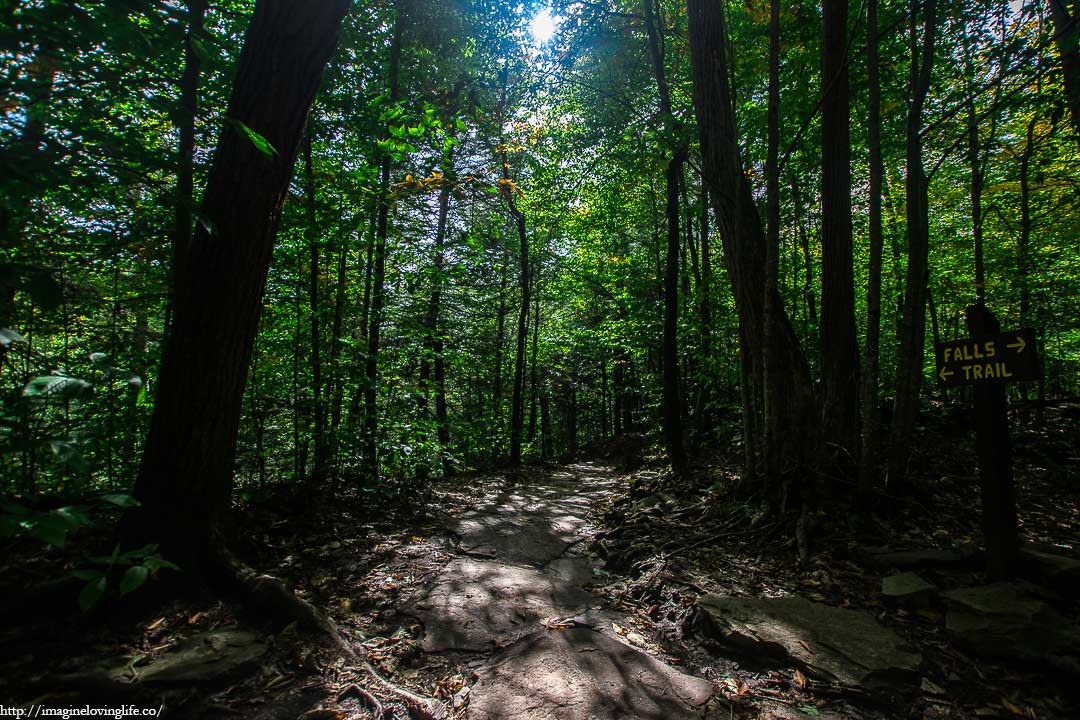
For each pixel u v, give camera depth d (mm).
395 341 7141
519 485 8938
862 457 4633
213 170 3215
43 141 2043
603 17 7625
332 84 5465
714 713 2334
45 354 3896
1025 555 3404
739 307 5668
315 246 5301
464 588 3762
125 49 2311
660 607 3492
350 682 2480
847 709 2373
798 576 3826
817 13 6598
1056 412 7754
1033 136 7605
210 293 3123
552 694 2418
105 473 4246
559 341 18172
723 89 5504
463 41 7648
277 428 5594
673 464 7605
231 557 3258
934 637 2898
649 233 13062
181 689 2227
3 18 1957
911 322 4645
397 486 6625
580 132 8633
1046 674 2521
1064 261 8586
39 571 2920
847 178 5352
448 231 8664
